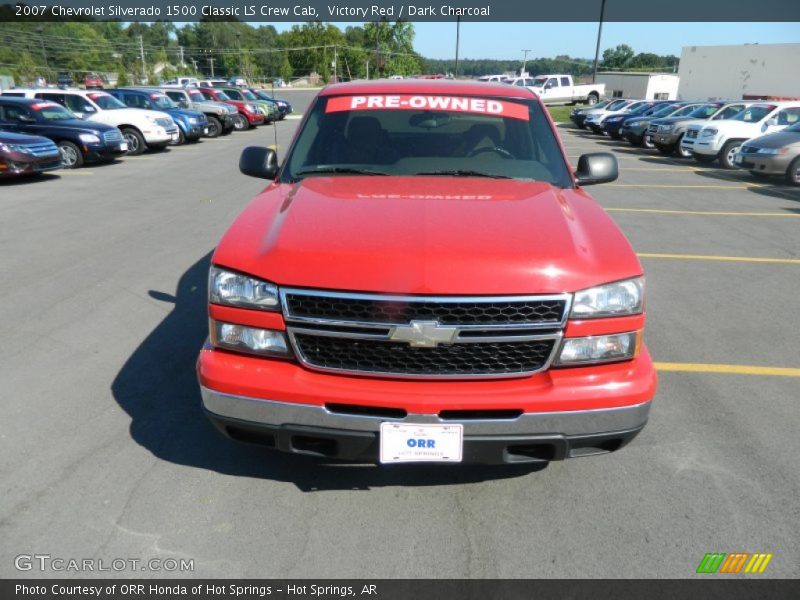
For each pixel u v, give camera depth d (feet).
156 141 58.80
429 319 8.13
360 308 8.20
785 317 18.16
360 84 14.14
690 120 62.34
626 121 75.10
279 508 9.52
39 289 19.17
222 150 62.95
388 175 11.88
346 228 8.91
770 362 15.12
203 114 72.90
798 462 10.94
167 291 19.08
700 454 11.16
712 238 28.07
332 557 8.59
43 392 12.82
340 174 11.97
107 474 10.19
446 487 10.11
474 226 9.02
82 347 15.02
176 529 9.02
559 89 143.43
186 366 14.10
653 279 21.65
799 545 8.91
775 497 9.96
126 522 9.12
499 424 8.33
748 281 21.57
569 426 8.43
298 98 153.99
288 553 8.64
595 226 9.68
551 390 8.35
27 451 10.77
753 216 33.35
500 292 8.10
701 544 8.91
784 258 24.68
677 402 13.07
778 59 117.39
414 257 8.20
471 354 8.36
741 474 10.57
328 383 8.45
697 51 135.44
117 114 57.62
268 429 8.55
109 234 26.45
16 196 35.76
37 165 40.45
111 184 40.60
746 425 12.17
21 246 24.34
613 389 8.44
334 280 8.18
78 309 17.51
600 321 8.44
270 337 8.59
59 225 28.14
